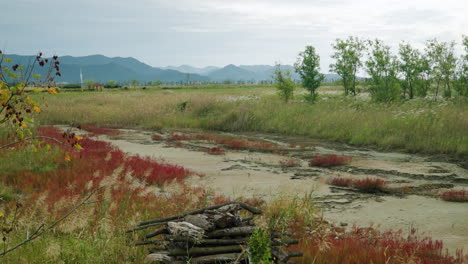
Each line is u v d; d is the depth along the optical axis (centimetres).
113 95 5931
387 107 2812
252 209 552
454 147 1777
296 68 3709
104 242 552
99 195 716
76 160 1356
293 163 1609
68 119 3428
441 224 848
